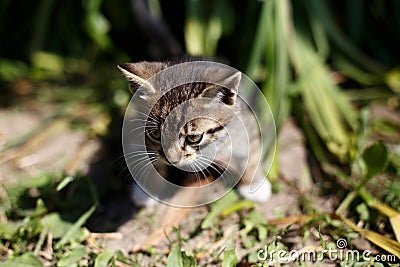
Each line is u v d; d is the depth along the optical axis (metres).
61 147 4.46
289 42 4.85
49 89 5.28
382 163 3.65
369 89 5.00
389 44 5.40
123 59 5.16
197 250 3.39
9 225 3.57
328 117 4.48
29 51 5.57
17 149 4.39
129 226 3.66
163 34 4.95
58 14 5.64
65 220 3.57
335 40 5.11
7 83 5.35
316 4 5.08
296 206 3.82
